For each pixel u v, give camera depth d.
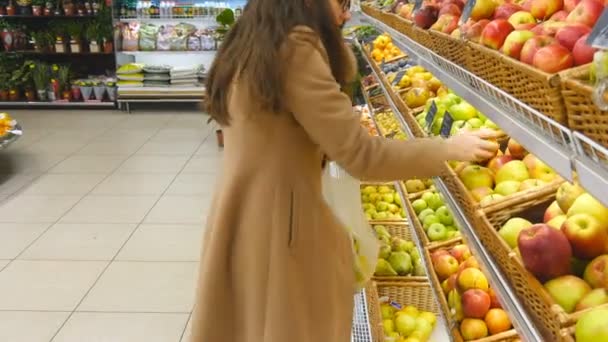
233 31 1.49
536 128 1.02
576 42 1.00
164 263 3.46
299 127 1.47
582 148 0.85
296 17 1.38
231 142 1.53
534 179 1.43
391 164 1.40
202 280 1.60
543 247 1.05
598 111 0.79
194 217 4.16
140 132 6.58
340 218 1.69
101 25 7.72
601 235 1.07
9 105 7.77
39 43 7.75
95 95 7.86
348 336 1.67
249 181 1.50
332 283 1.57
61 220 4.07
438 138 1.49
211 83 1.52
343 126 1.37
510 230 1.22
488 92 1.30
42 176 5.01
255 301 1.54
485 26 1.36
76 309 2.97
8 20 7.94
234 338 1.62
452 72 1.64
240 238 1.54
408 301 2.43
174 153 5.75
